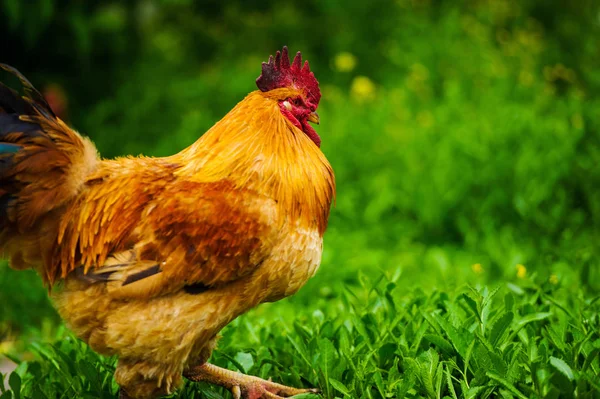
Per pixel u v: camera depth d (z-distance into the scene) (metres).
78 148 3.64
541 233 7.05
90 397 4.05
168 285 3.48
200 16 13.52
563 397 3.36
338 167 8.38
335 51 12.22
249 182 3.62
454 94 9.44
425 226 7.64
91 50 10.89
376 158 8.48
